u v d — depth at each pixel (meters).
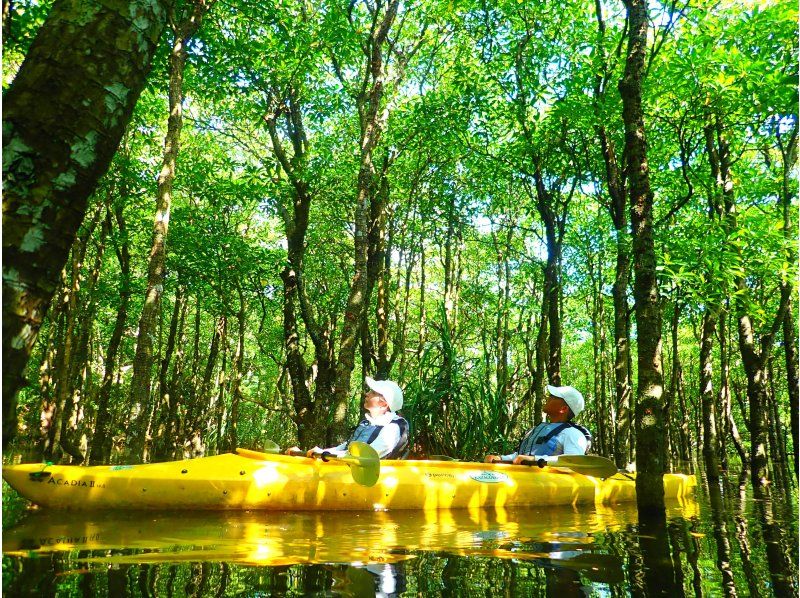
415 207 14.06
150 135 12.23
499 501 4.84
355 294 7.76
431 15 10.78
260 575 2.29
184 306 17.22
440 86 12.74
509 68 10.22
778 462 14.57
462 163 13.09
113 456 13.92
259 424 23.47
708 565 2.66
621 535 3.49
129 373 21.09
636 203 4.59
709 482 9.19
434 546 3.01
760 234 7.63
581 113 8.45
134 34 1.75
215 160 13.21
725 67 7.43
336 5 9.83
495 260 18.98
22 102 1.55
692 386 22.36
